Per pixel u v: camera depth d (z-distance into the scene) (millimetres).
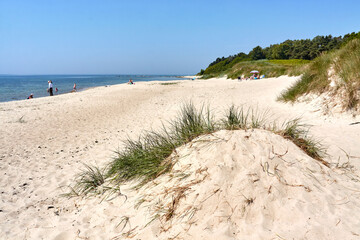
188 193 2832
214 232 2344
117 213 3168
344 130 5602
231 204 2596
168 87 25656
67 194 4125
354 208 2549
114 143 7090
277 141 3488
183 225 2510
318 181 2939
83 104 15133
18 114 12023
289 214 2467
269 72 29438
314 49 62062
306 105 7922
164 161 3758
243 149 3211
